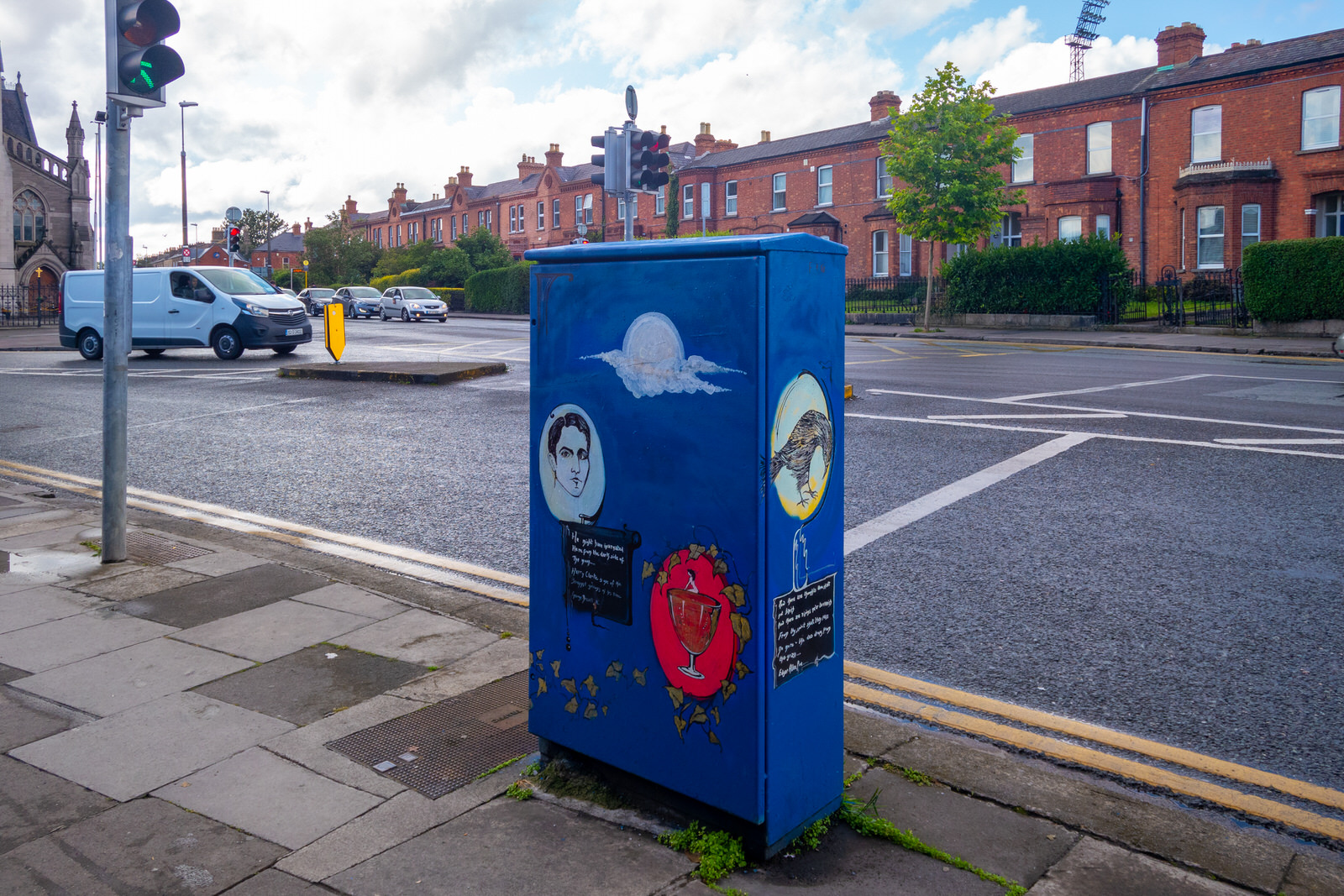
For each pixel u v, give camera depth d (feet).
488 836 9.00
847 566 17.99
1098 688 12.82
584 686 9.64
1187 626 14.89
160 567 17.76
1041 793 9.93
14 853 8.76
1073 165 108.88
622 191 36.22
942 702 12.46
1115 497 22.67
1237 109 96.58
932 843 8.96
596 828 9.14
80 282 67.46
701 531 8.54
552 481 9.70
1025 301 91.25
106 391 17.67
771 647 8.37
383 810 9.47
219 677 12.78
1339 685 12.78
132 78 16.65
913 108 91.91
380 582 17.30
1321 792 10.19
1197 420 33.32
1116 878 8.41
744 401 8.15
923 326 97.76
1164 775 10.49
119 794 9.80
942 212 90.63
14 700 12.05
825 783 9.16
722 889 8.19
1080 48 177.78
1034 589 16.61
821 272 8.64
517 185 199.82
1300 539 19.17
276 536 20.72
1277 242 75.41
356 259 205.57
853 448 28.78
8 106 187.21
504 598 16.44
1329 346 65.67
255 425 35.65
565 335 9.41
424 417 36.86
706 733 8.70
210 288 63.67
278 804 9.61
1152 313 93.56
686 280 8.45
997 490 23.47
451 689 12.43
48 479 27.25
